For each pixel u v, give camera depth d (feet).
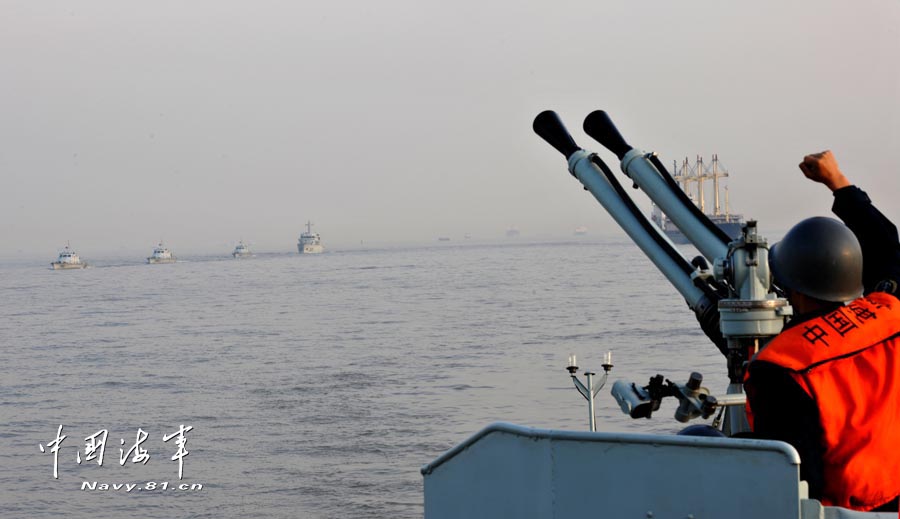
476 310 418.10
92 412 194.59
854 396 10.44
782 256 11.37
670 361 211.82
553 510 11.35
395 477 126.21
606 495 10.96
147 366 266.98
